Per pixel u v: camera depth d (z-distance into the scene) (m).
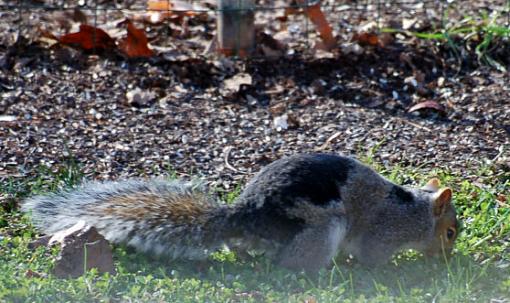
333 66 14.45
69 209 9.62
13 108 12.98
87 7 14.88
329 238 9.23
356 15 16.12
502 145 12.62
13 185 11.13
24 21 15.05
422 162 12.17
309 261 9.20
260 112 13.38
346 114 13.38
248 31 14.59
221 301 8.47
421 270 9.70
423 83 14.23
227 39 14.53
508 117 13.31
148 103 13.40
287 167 9.40
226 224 9.22
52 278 8.81
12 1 15.44
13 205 10.76
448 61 14.70
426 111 13.52
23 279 8.63
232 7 14.43
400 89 14.08
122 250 9.45
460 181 11.63
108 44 14.48
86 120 12.84
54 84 13.59
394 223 9.80
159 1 15.41
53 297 8.33
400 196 9.88
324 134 12.84
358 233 9.84
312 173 9.36
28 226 10.19
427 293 9.02
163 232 9.27
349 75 14.32
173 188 9.64
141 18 15.38
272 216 9.15
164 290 8.62
